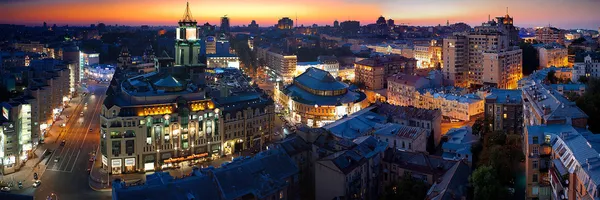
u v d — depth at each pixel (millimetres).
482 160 196000
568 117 159250
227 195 162625
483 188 155125
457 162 180875
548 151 151000
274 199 172875
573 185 123812
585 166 118312
